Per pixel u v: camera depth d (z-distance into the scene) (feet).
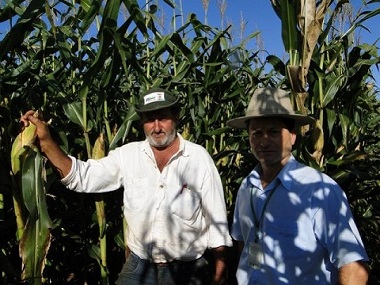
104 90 13.05
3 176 10.84
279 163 8.59
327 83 14.25
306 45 13.01
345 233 7.72
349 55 15.31
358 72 14.53
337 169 14.28
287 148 8.52
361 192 15.79
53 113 15.30
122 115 16.99
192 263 11.83
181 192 11.51
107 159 12.08
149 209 11.56
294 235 8.04
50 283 16.88
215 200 11.68
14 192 10.50
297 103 13.03
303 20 13.10
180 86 19.45
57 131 12.66
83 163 11.71
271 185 8.50
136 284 11.96
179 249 11.59
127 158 11.98
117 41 11.70
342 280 7.62
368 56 15.23
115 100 16.93
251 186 9.02
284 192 8.30
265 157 8.50
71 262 16.90
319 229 7.93
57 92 13.14
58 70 14.85
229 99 18.78
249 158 15.60
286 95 8.79
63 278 17.11
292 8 12.62
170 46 17.98
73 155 15.08
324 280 8.04
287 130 8.55
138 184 11.71
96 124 13.11
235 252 15.28
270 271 8.23
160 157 11.72
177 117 11.78
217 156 15.99
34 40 16.44
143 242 11.75
